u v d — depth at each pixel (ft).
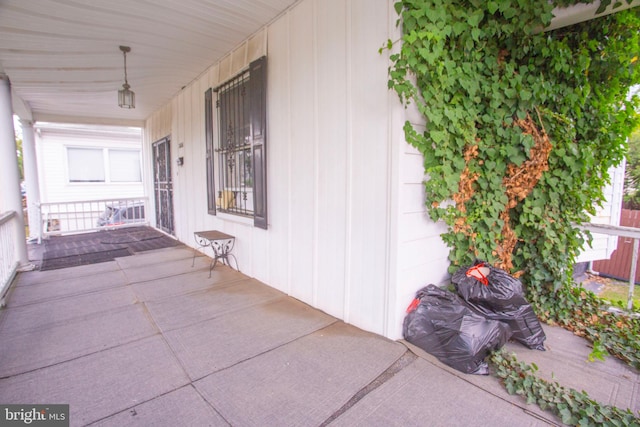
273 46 10.50
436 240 8.12
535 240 8.96
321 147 8.87
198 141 16.53
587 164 8.57
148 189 27.40
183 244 19.48
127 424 4.97
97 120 24.88
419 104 6.79
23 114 20.90
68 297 10.55
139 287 11.53
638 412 5.14
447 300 7.13
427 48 6.48
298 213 9.89
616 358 7.00
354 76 7.81
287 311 9.29
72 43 11.85
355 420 5.05
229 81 12.99
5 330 8.19
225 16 10.09
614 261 16.34
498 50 7.89
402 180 7.08
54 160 29.25
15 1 9.07
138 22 10.40
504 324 6.82
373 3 7.25
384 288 7.50
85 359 6.82
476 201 8.18
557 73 8.30
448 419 5.07
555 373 6.40
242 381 6.04
